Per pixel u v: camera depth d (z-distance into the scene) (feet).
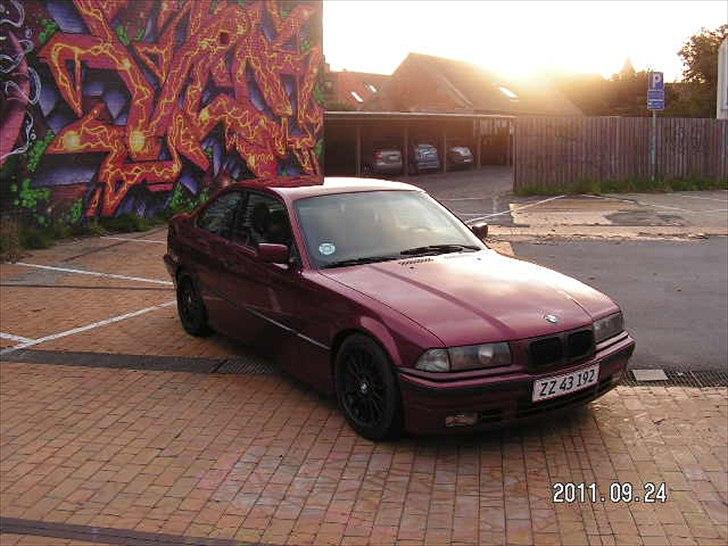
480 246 19.24
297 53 65.46
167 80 51.08
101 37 45.60
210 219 22.11
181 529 12.72
